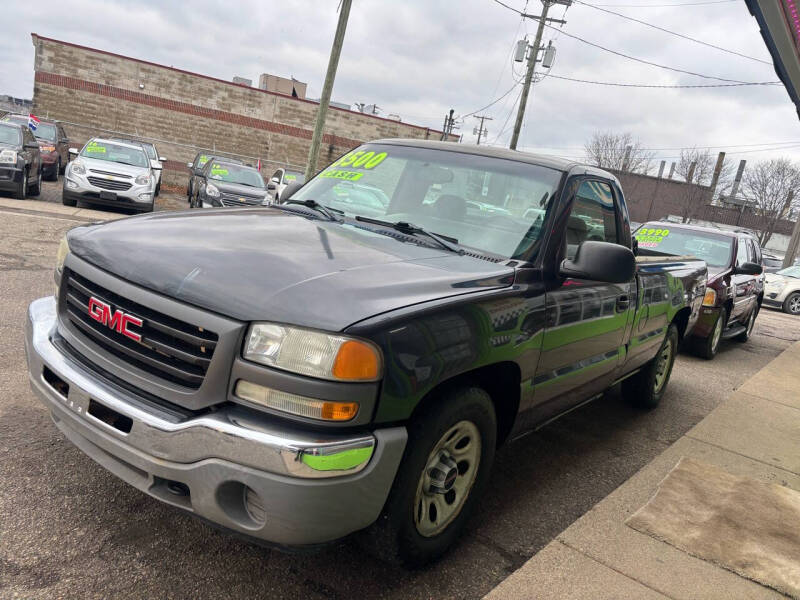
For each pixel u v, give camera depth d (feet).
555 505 11.84
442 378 7.86
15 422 11.47
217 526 7.26
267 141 100.99
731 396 21.35
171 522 9.16
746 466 14.69
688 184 195.11
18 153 44.86
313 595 8.09
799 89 26.78
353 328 6.97
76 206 47.50
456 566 9.27
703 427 17.25
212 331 7.11
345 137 105.29
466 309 8.34
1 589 7.33
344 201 12.05
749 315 34.42
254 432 6.80
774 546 10.80
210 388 7.13
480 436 9.32
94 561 8.09
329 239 9.63
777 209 181.98
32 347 8.75
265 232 9.55
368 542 8.08
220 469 6.88
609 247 10.12
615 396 20.02
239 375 7.04
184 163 97.50
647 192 199.41
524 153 12.49
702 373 25.38
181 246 8.41
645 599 8.83
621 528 10.78
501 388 10.19
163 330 7.46
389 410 7.25
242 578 8.19
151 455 7.27
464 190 11.59
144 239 8.68
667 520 11.24
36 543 8.26
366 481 7.12
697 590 9.21
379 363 7.07
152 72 93.71
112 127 93.86
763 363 29.73
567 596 8.68
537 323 9.89
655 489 12.66
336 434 6.98
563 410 12.34
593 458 14.51
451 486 8.86
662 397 20.30
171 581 7.94
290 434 6.81
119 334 7.94
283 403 6.90
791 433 17.83
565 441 15.42
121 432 7.50
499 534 10.46
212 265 7.81
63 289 8.87
